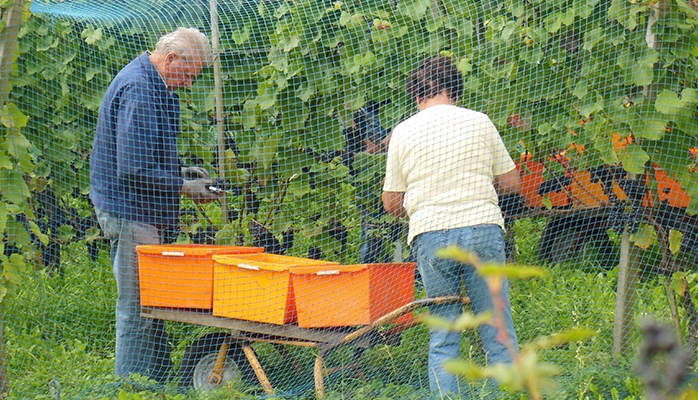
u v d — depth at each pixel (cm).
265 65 2352
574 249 2291
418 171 1647
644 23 1800
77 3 2344
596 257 2356
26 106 2470
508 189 1723
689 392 303
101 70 2547
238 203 2353
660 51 1783
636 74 1786
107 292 2455
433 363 1639
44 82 2491
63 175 2544
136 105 1900
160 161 1983
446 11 2106
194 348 1933
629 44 1812
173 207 2014
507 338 348
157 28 2494
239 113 2359
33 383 1881
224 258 1802
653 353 307
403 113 2186
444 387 1619
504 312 1614
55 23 2475
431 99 1716
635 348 1794
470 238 1595
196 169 2170
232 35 2356
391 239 2284
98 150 1967
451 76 1716
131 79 1914
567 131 1992
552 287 2223
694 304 1883
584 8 1845
